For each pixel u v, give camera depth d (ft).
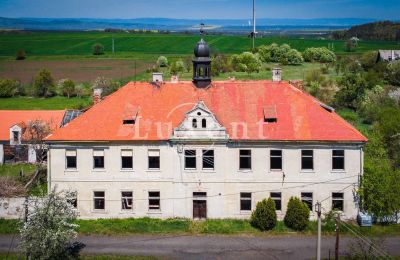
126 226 194.80
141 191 199.82
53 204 159.22
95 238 188.14
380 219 199.21
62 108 437.58
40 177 241.76
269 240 186.70
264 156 197.06
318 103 212.02
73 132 199.31
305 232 192.44
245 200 200.34
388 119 292.61
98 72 626.64
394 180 198.08
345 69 604.90
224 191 198.80
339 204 198.80
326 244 183.21
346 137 194.70
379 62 598.34
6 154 285.02
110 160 198.80
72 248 179.11
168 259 172.86
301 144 195.31
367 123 361.30
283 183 197.77
